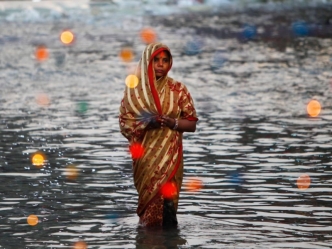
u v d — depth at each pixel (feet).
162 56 59.67
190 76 149.28
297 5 354.95
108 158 81.41
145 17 308.40
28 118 105.70
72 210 63.00
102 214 61.87
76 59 178.91
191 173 74.49
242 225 58.44
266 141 89.15
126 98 59.72
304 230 56.95
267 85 136.15
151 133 59.21
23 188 69.67
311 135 92.32
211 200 65.41
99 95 126.72
